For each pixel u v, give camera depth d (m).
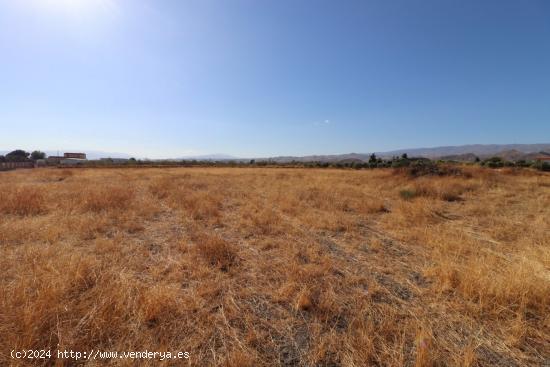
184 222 6.18
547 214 6.81
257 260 4.03
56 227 5.29
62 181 15.19
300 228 5.83
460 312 2.73
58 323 2.29
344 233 5.53
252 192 11.47
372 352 2.13
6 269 3.47
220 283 3.28
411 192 9.65
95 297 2.75
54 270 3.28
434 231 5.46
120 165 54.53
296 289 3.16
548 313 2.66
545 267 3.68
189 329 2.42
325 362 2.08
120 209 7.13
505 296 2.83
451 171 14.55
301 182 15.09
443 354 2.16
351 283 3.36
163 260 3.95
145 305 2.61
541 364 2.11
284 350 2.20
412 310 2.78
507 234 5.23
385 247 4.68
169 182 14.12
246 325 2.49
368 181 14.70
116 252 4.13
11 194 8.28
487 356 2.17
